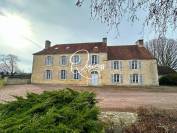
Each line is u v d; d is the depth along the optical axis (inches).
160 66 1905.8
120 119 251.0
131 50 1596.9
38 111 135.7
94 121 122.6
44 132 105.1
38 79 1608.0
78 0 160.1
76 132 109.3
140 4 160.7
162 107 509.0
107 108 481.4
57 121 118.9
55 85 1467.8
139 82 1489.9
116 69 1517.0
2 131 105.6
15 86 1343.5
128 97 819.4
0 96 771.4
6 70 2310.5
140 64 1502.2
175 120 229.9
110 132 182.7
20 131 103.9
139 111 284.4
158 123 202.7
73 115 124.3
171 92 1082.7
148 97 824.3
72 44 1692.9
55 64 1594.5
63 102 154.3
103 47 1584.6
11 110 146.1
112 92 1048.8
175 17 161.6
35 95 164.4
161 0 159.2
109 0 157.3
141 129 176.9
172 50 2062.0
